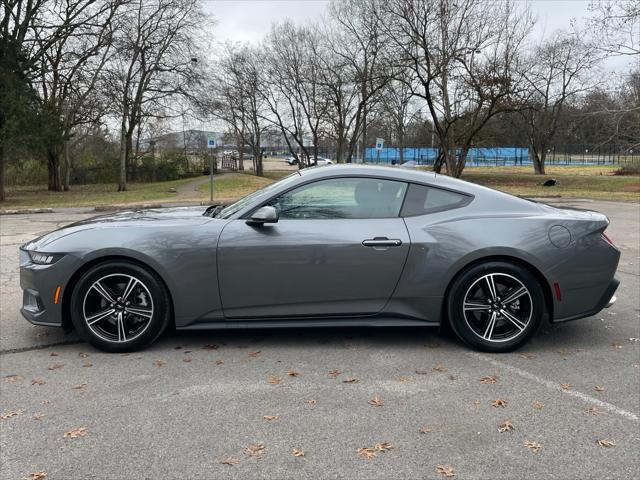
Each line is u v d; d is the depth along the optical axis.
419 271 4.19
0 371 3.91
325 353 4.28
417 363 4.08
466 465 2.71
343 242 4.15
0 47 23.91
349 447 2.88
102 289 4.18
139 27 31.34
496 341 4.26
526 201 4.46
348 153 42.66
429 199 4.36
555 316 4.30
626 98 28.62
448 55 27.30
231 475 2.63
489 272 4.20
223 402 3.42
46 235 4.45
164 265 4.11
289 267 4.14
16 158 26.20
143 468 2.68
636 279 7.02
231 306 4.20
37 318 4.23
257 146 50.88
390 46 30.52
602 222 4.37
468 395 3.52
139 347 4.27
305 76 39.00
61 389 3.61
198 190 30.98
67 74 30.00
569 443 2.93
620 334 4.79
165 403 3.40
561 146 68.44
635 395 3.53
